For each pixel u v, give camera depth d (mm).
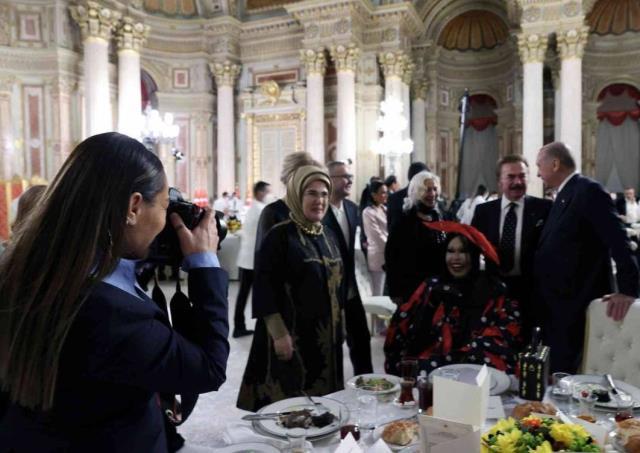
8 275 975
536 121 11039
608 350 2744
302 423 1766
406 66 12625
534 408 1786
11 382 958
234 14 13461
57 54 10562
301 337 2578
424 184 3572
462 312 2736
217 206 12242
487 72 15594
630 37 13891
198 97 13609
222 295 1253
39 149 10688
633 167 14383
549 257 3053
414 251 3564
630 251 2803
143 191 1074
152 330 1050
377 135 12352
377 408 1990
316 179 2604
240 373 4504
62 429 993
